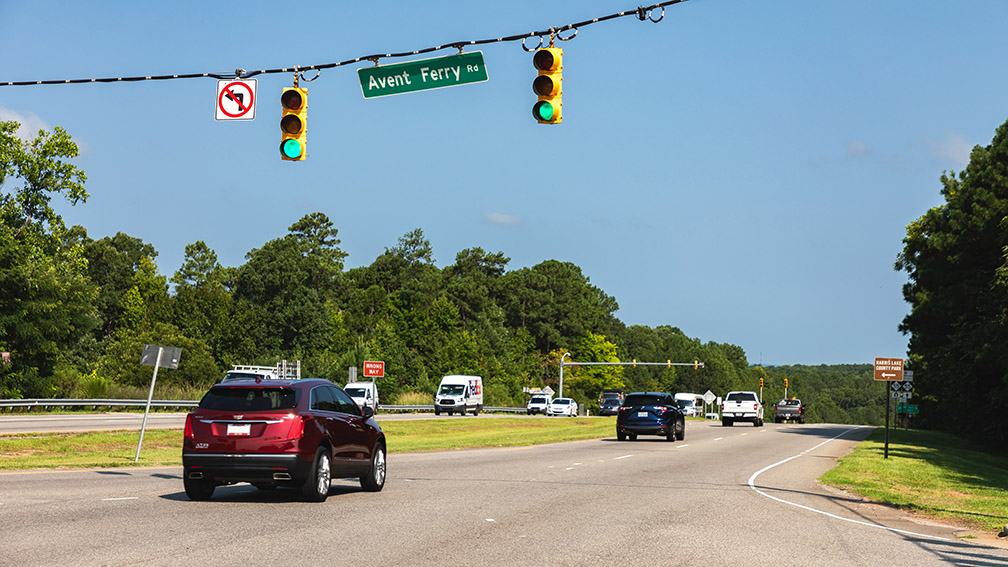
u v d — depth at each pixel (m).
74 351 88.19
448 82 15.88
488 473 20.00
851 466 24.17
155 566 7.96
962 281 44.66
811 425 69.12
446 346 113.00
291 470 12.84
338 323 111.38
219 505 12.72
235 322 94.19
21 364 49.50
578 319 150.38
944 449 38.31
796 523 12.58
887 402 28.55
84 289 55.81
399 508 12.85
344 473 14.24
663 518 12.54
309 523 11.00
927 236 46.72
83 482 15.75
